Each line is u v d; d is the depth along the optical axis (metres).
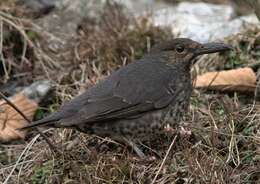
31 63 12.68
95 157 10.15
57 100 11.88
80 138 10.83
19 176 10.27
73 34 13.34
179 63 10.70
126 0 14.28
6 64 12.58
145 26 13.06
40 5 13.81
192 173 9.66
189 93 10.73
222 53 12.51
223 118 11.11
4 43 12.74
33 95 11.86
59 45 13.10
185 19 13.84
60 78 12.37
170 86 10.41
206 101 11.64
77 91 12.04
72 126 10.02
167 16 13.87
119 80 10.36
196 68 12.34
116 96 10.15
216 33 13.29
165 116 10.35
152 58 10.78
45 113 11.72
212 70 12.40
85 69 12.42
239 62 12.36
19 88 12.27
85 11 13.79
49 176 10.08
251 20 13.53
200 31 13.38
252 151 10.29
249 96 11.77
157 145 10.64
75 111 9.94
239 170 10.03
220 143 10.52
